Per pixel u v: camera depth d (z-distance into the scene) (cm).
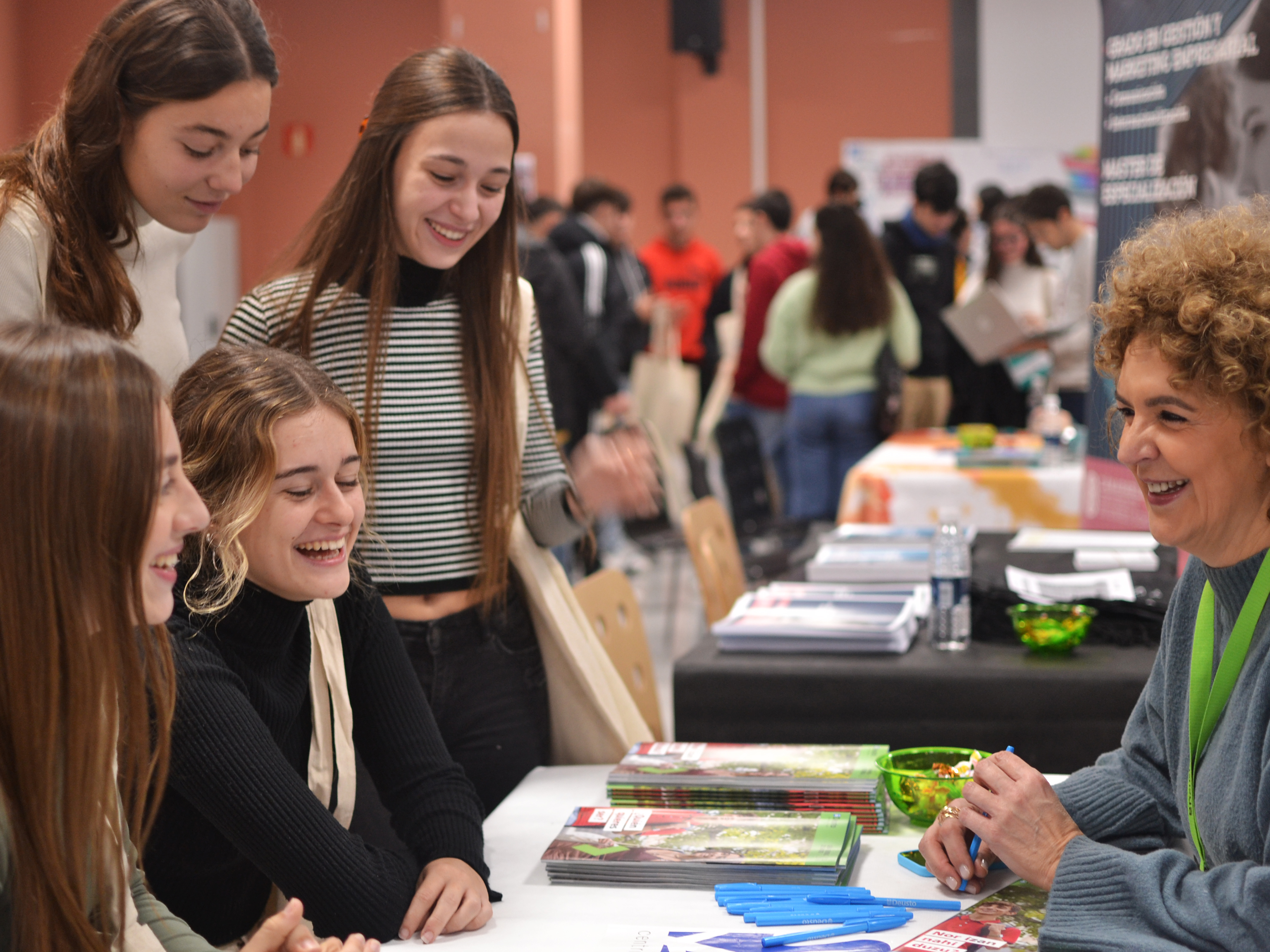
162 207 170
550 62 836
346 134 971
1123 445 120
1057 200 513
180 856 145
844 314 508
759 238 650
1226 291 112
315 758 159
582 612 214
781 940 124
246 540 142
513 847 157
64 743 106
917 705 209
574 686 208
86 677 105
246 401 140
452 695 196
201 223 175
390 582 195
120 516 104
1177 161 303
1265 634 118
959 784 153
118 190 167
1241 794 116
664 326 628
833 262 507
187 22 163
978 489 380
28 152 171
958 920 128
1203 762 125
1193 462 115
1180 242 118
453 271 201
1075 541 320
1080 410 511
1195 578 134
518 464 202
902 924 129
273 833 136
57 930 108
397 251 194
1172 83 304
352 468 146
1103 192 330
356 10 962
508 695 201
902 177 1072
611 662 221
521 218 203
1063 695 204
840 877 141
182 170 166
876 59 1106
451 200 187
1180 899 115
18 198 164
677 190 745
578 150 920
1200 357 112
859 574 273
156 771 136
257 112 169
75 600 104
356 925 136
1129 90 319
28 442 102
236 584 137
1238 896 111
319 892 136
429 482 197
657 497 191
